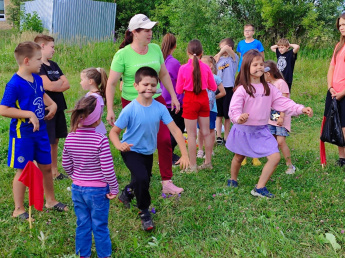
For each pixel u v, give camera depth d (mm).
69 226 3980
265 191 4559
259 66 4348
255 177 5156
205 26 16266
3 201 4453
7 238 3697
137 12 22391
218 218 4113
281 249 3500
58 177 5203
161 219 4090
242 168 5586
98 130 4949
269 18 15438
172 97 4887
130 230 3904
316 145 6605
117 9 22469
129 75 4445
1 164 5602
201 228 3906
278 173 5312
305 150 6320
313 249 3529
